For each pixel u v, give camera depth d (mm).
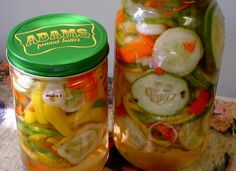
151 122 342
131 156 382
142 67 321
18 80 306
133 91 336
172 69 312
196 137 362
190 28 305
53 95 299
